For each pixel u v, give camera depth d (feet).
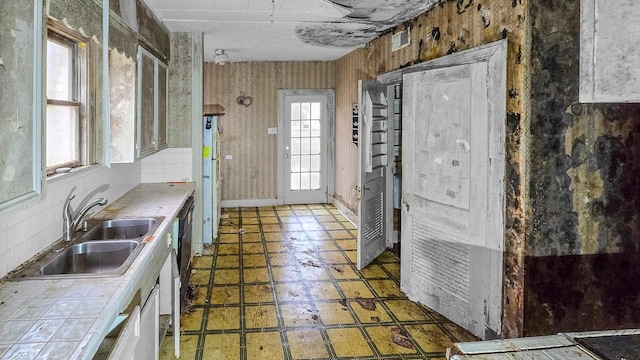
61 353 3.92
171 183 14.62
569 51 8.12
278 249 16.60
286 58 23.15
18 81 4.25
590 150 8.31
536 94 8.05
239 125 24.34
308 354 9.07
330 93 24.62
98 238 8.52
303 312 11.12
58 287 5.45
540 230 8.25
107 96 7.88
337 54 21.71
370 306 11.53
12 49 4.11
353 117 20.22
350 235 18.74
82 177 8.87
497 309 9.00
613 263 8.57
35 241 6.68
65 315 4.68
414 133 11.60
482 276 9.45
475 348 4.17
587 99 4.79
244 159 24.57
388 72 14.57
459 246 10.14
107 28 7.55
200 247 15.62
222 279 13.39
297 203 25.38
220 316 10.83
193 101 15.03
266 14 12.89
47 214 7.11
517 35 8.15
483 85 9.12
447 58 10.52
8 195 4.08
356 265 14.85
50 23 6.37
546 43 8.02
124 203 10.95
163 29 13.56
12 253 6.00
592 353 4.06
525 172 8.16
